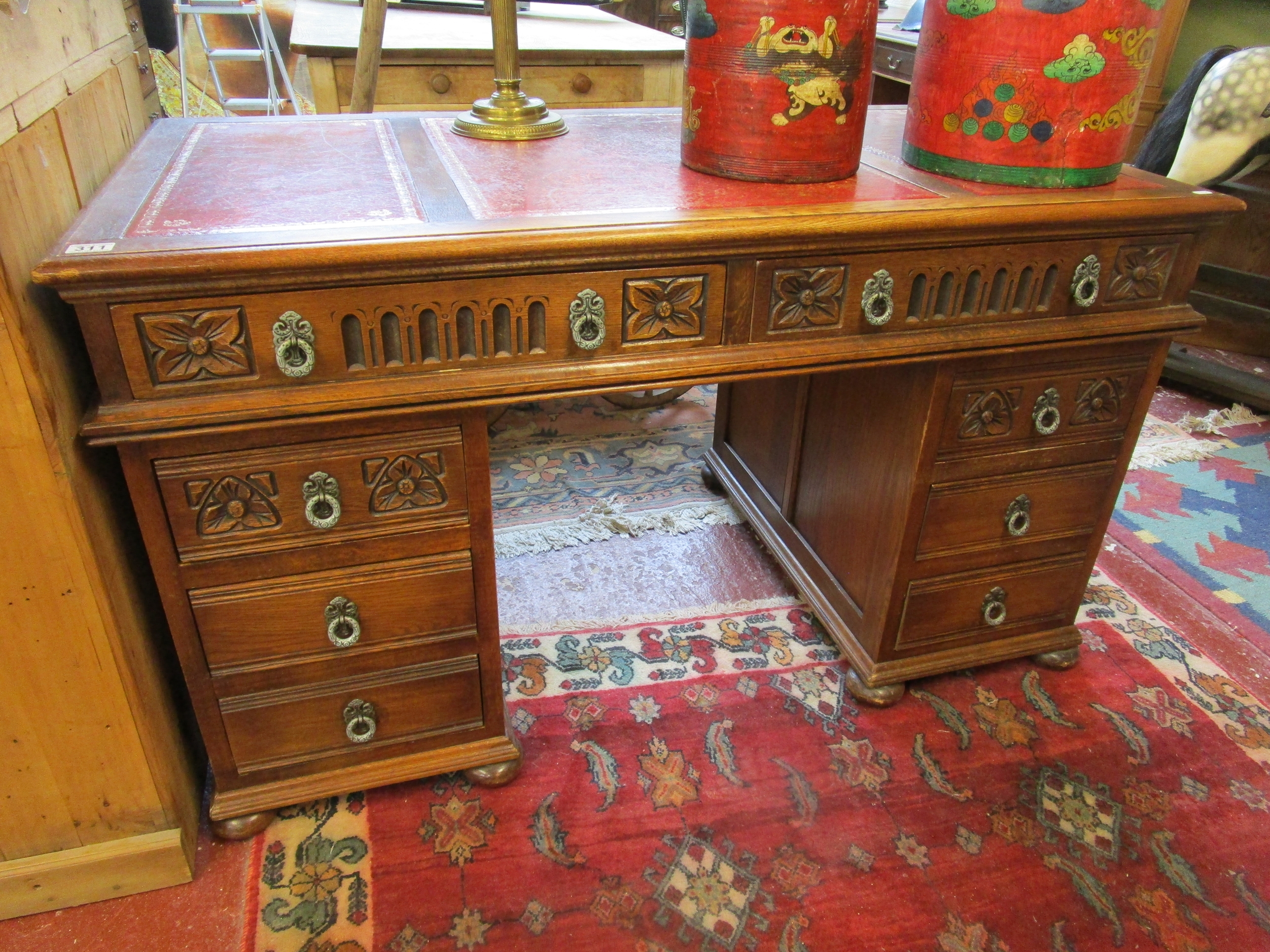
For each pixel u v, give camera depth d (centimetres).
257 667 114
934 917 118
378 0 167
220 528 103
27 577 95
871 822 131
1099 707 153
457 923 115
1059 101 113
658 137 142
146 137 126
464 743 132
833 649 164
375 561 112
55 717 104
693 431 240
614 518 197
